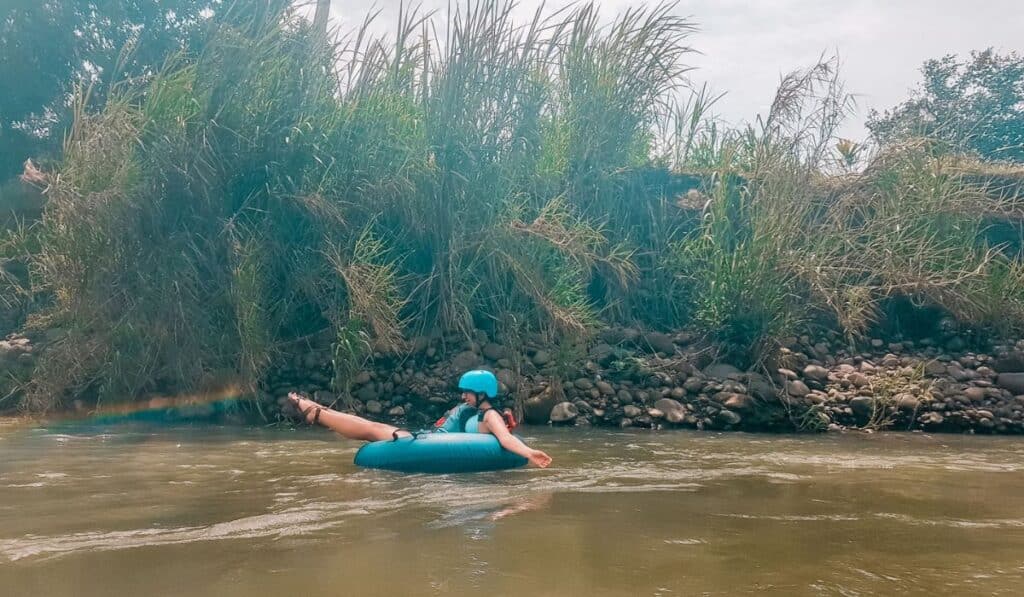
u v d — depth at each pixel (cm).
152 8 1805
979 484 532
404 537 366
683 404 853
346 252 895
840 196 1059
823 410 842
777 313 922
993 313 985
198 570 312
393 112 960
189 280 838
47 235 869
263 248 874
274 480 506
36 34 1728
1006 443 746
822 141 988
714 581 310
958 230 1023
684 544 363
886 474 567
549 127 1049
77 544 348
